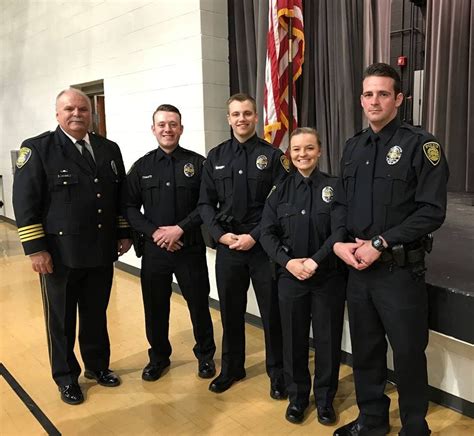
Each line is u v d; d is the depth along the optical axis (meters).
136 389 2.53
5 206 7.54
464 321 1.82
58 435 2.11
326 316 2.09
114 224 2.46
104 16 4.57
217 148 2.41
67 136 2.29
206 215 2.38
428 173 1.66
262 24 3.43
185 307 3.76
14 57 6.41
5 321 3.52
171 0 3.86
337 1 3.17
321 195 2.06
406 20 4.33
